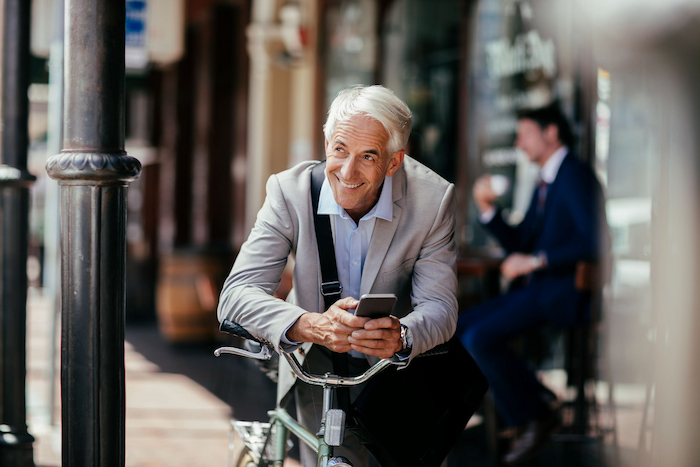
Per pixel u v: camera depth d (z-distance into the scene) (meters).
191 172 13.17
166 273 9.05
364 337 2.06
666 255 2.40
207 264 9.00
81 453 2.34
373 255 2.40
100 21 2.31
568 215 4.55
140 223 14.84
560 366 6.09
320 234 2.42
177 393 6.51
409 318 2.25
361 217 2.43
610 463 4.27
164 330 9.09
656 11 2.24
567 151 4.74
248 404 6.13
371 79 8.30
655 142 2.55
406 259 2.43
